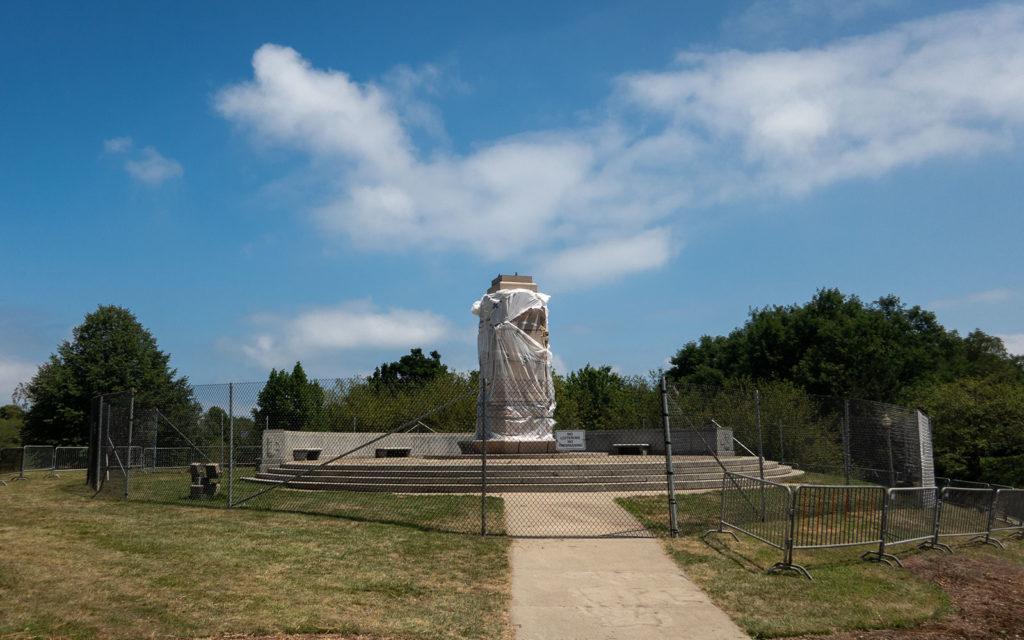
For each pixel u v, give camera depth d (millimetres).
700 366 54094
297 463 18828
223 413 17344
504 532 12008
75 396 39781
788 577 9648
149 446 19344
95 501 15984
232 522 12742
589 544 11344
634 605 8422
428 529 12172
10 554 9812
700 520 13109
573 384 52938
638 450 25078
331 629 7215
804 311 48719
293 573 9219
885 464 18203
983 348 60781
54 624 6965
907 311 56250
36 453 27031
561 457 19656
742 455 23625
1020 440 27156
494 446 20266
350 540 11242
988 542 13484
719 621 7918
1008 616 8422
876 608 8438
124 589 8227
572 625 7727
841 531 11359
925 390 36344
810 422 23094
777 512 11422
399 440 25375
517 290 21453
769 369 47188
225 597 8055
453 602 8352
